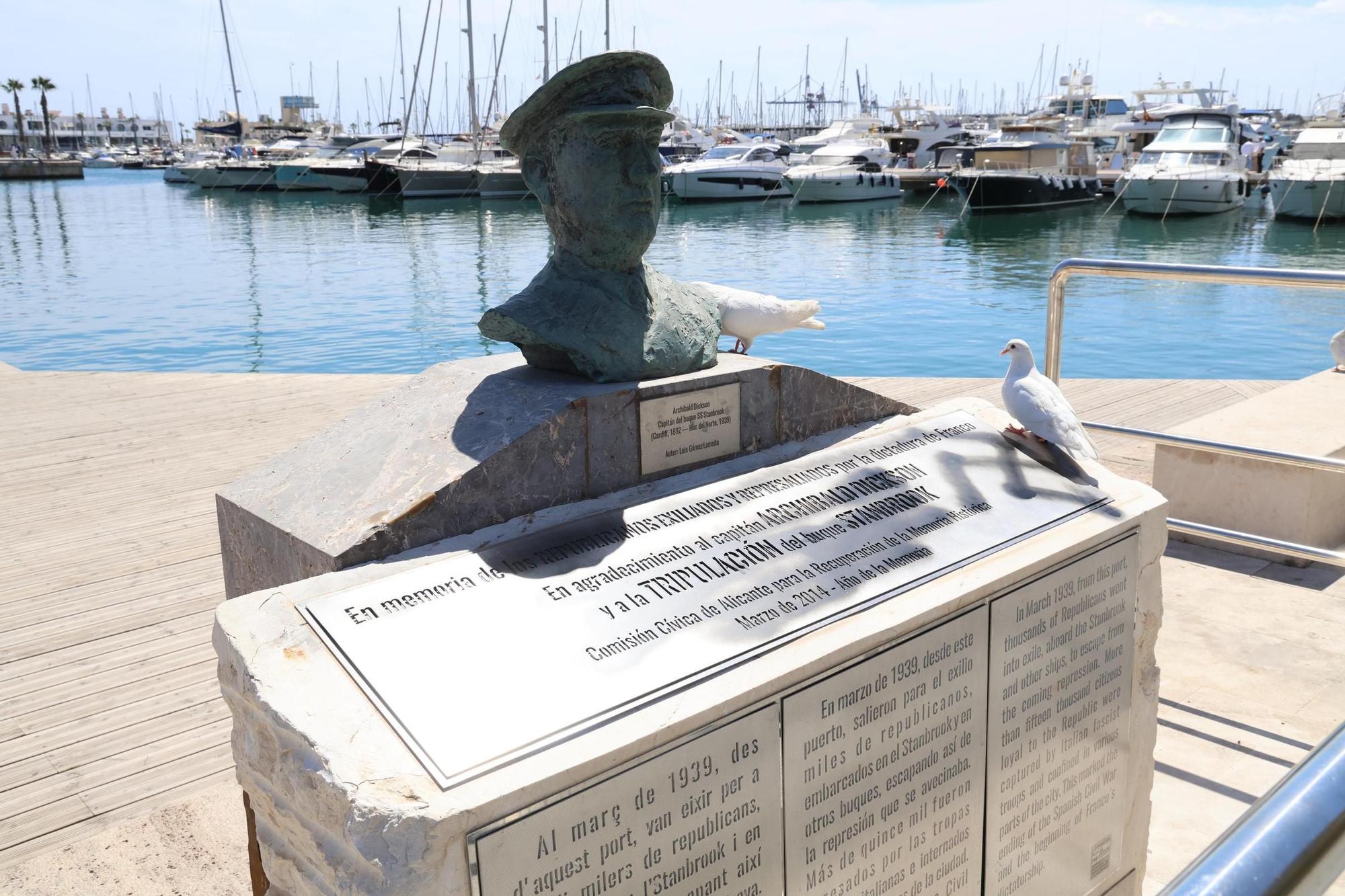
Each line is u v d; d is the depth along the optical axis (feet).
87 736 12.89
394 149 169.17
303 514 8.25
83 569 17.95
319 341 52.08
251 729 6.63
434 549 7.79
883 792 7.87
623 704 6.46
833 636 7.38
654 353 9.56
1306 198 99.66
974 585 8.20
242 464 23.67
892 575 8.16
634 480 9.28
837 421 10.96
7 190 193.06
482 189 143.84
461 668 6.48
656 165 9.50
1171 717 12.48
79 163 236.02
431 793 5.69
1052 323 14.84
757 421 10.19
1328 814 2.72
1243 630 14.57
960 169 125.90
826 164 144.15
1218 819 10.77
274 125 275.80
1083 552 9.14
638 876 6.48
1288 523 16.98
